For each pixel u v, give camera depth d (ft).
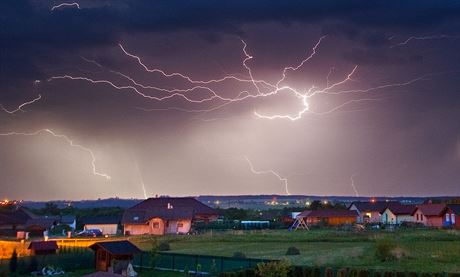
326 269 97.14
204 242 196.03
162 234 253.65
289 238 190.80
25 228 275.80
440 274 88.28
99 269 132.36
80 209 419.33
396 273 90.94
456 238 167.02
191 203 317.22
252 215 355.56
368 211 287.48
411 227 224.33
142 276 119.85
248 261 118.73
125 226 274.16
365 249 148.05
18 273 125.39
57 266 131.64
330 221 276.82
